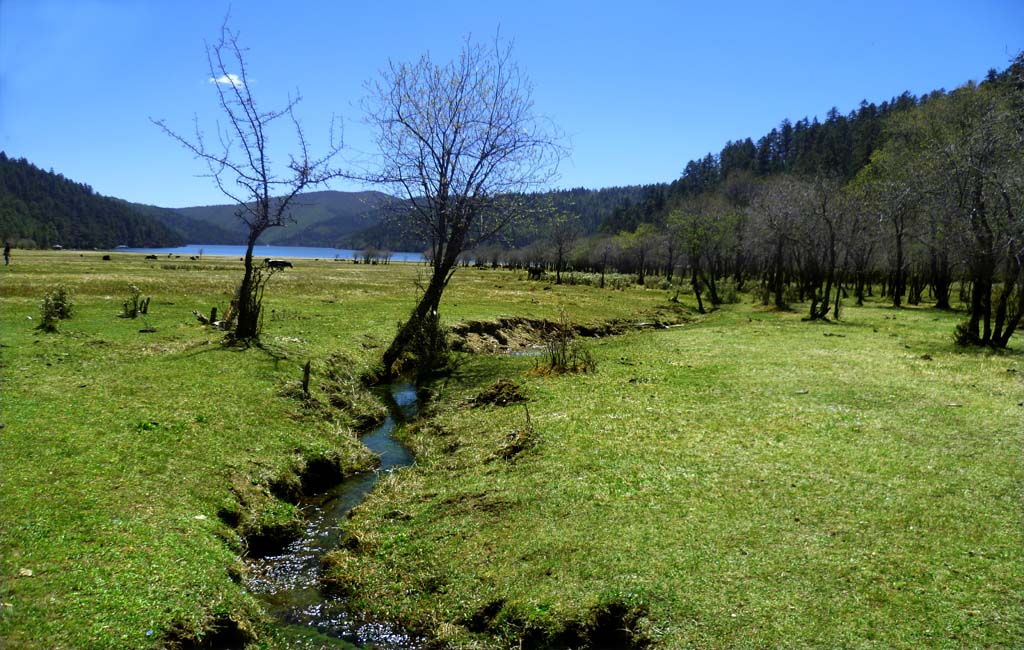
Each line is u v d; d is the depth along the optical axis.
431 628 7.91
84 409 13.15
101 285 39.59
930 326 36.00
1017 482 10.50
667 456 12.23
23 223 192.62
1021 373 19.81
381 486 12.55
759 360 22.97
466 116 24.19
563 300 49.62
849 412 15.16
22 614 6.34
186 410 14.08
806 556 8.26
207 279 49.47
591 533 9.20
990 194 27.19
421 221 25.92
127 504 9.30
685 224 63.00
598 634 7.35
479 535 9.59
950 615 6.92
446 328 28.47
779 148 168.38
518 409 16.30
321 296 42.41
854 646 6.50
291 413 15.45
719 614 7.16
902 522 9.15
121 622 6.62
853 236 52.94
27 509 8.50
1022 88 39.84
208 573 8.20
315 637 7.90
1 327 22.47
